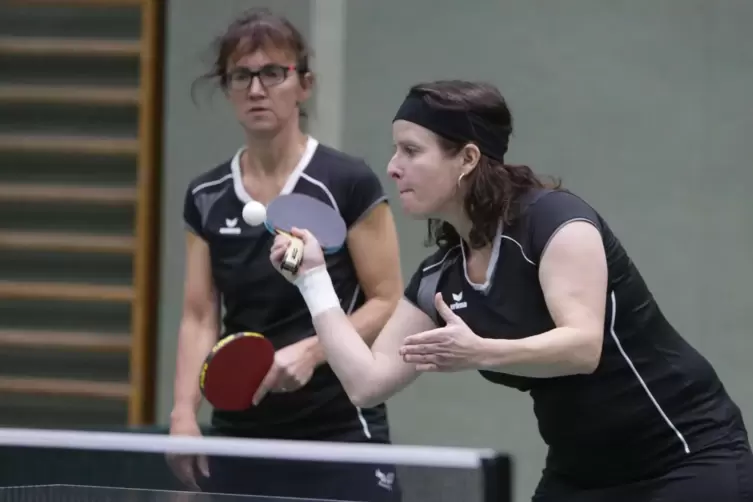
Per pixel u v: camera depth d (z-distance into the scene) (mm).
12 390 14320
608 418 6695
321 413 8609
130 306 14398
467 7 13609
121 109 14453
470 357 5969
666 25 13305
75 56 14500
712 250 13242
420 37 13688
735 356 13203
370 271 8625
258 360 8055
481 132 6535
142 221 14125
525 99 13555
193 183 9000
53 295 14367
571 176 13484
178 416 8945
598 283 6223
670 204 13320
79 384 14281
